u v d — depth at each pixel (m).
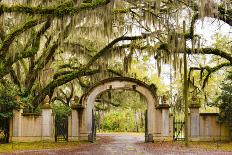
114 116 70.88
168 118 35.53
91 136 35.66
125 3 34.84
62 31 29.56
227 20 29.48
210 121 34.72
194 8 27.69
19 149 26.66
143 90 36.25
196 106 34.88
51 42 41.50
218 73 47.88
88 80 46.50
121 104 51.84
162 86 60.06
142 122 71.25
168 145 30.64
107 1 26.67
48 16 27.16
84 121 36.22
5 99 32.34
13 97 32.84
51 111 34.97
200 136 34.66
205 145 30.05
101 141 37.16
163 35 36.00
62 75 40.34
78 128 36.09
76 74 36.50
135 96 51.94
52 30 34.62
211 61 45.31
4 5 26.83
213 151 24.53
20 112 33.94
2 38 34.38
